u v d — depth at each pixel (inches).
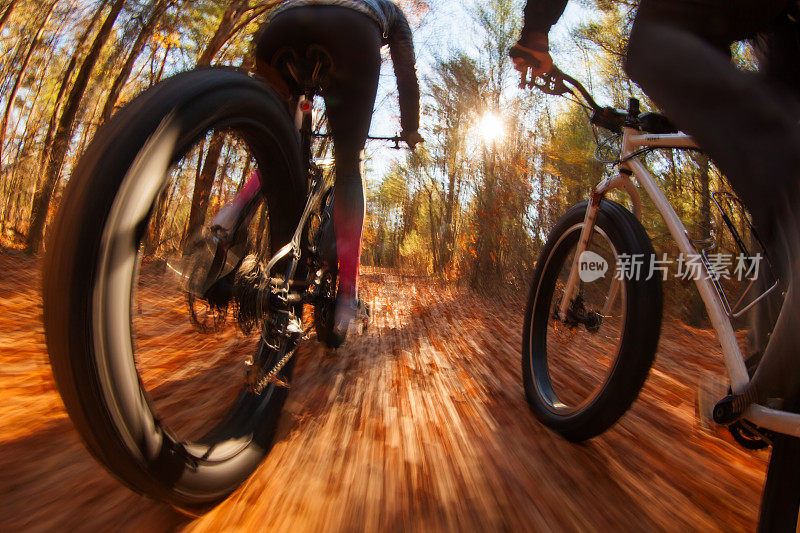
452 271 381.4
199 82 44.6
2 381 81.1
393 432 75.3
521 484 62.1
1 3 329.4
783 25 41.6
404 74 81.2
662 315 62.9
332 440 71.1
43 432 64.7
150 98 41.1
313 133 74.2
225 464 50.3
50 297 35.4
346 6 66.8
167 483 41.8
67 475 55.1
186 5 322.3
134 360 38.9
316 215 79.1
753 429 45.1
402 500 56.4
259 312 60.6
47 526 46.4
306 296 77.5
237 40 344.8
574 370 94.2
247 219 60.7
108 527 47.0
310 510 53.0
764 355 39.4
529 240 326.3
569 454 71.4
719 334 48.9
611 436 78.8
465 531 51.7
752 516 57.6
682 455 73.2
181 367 88.0
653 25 43.4
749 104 36.4
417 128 88.7
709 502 60.2
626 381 64.0
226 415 59.1
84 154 38.5
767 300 45.1
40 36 350.0
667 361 143.3
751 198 35.9
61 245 35.6
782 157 34.2
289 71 69.1
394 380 102.3
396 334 157.2
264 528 49.3
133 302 39.0
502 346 147.1
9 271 210.7
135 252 38.5
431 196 470.6
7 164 368.2
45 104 391.5
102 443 37.4
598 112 70.5
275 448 67.0
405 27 78.0
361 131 76.3
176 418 65.7
